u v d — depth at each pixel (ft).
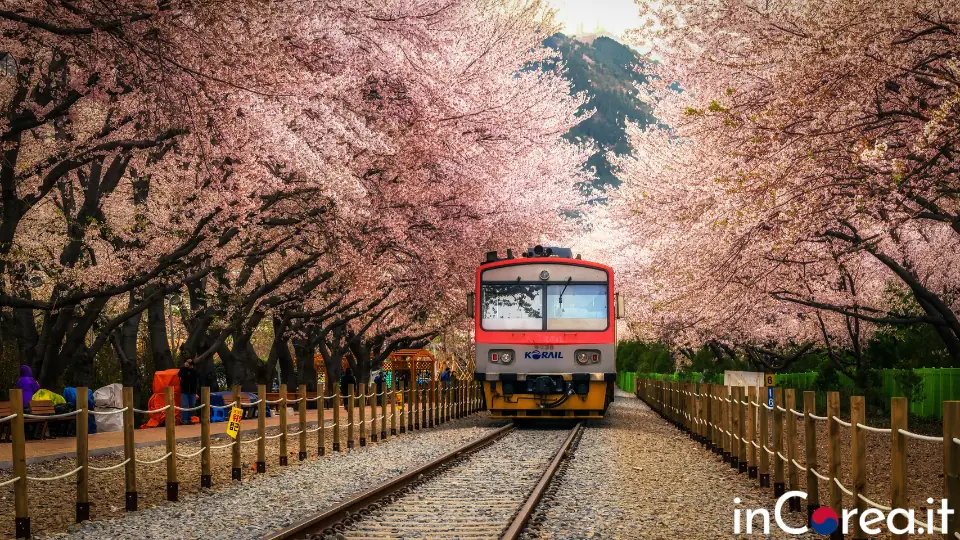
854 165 47.14
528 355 76.33
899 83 48.42
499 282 77.56
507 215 92.73
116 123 57.82
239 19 47.88
